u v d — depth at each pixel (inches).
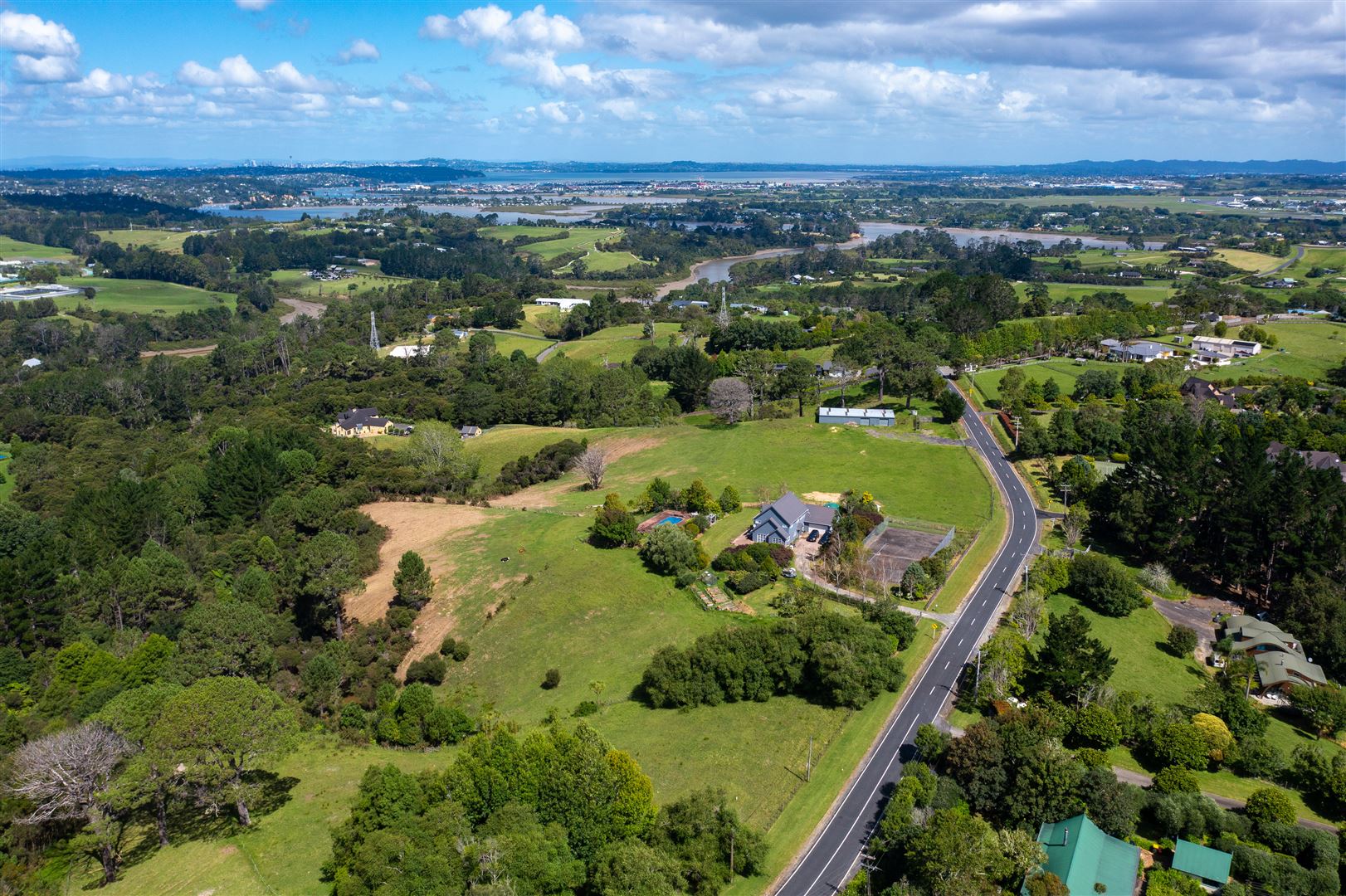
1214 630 5019.7
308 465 7869.1
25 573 5231.3
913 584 5147.6
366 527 6594.5
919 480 7052.2
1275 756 3737.7
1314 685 4281.5
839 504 6382.9
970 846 3009.4
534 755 3253.0
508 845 2896.2
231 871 3006.9
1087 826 3203.7
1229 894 2967.5
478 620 5270.7
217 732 3164.4
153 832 3289.9
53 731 3878.0
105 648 4940.9
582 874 3006.9
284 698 4434.1
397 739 4050.2
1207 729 3806.6
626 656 4724.4
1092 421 7509.8
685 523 6156.5
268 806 3457.2
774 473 7327.8
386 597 5625.0
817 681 4242.1
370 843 2797.7
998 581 5354.3
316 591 5182.1
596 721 4141.2
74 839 3134.8
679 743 3880.4
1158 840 3326.8
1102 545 6018.7
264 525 6796.3
